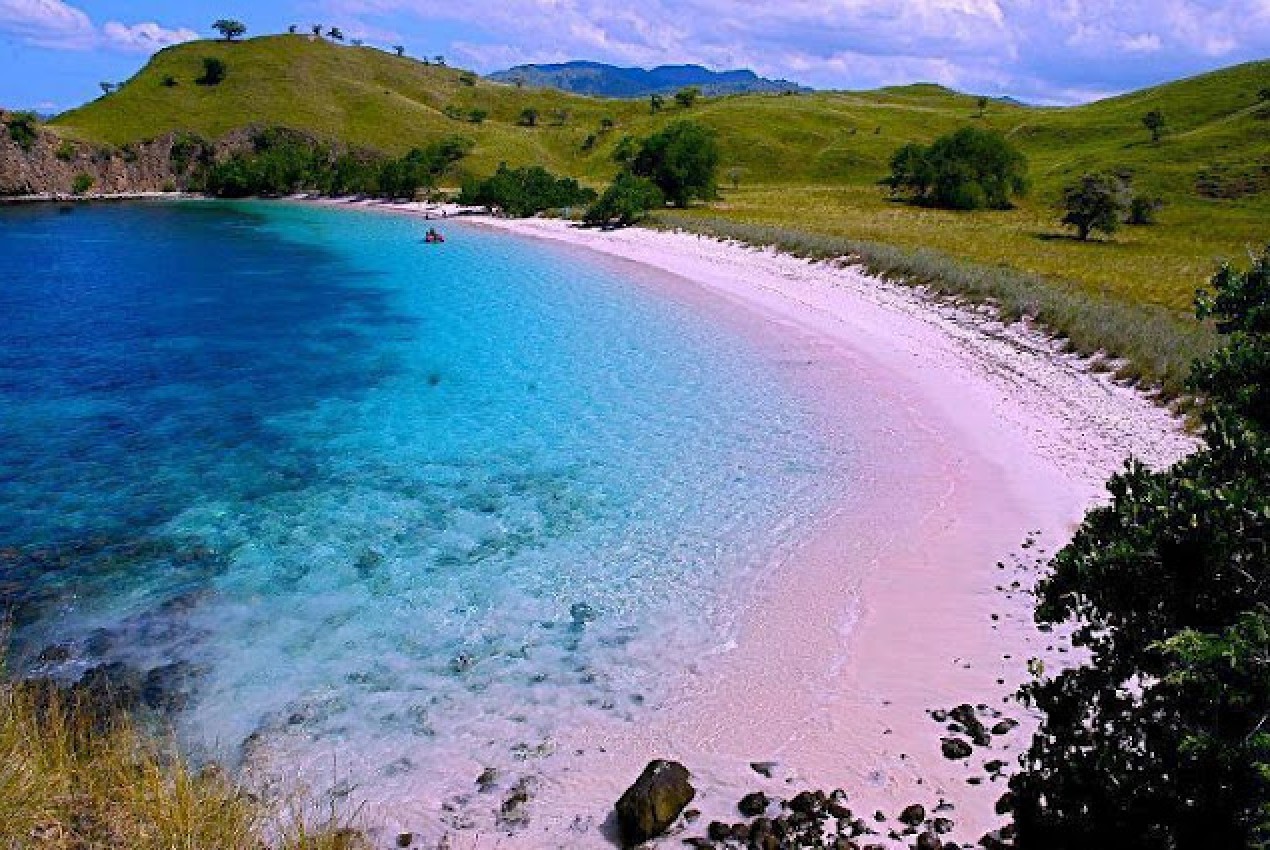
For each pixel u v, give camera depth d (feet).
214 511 59.36
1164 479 24.85
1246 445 24.30
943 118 513.04
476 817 31.45
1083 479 64.13
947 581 49.06
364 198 366.63
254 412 81.87
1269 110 346.13
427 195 352.69
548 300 139.13
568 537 55.47
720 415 80.28
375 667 41.27
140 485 63.93
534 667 41.42
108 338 113.29
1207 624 22.86
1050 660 40.63
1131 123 415.64
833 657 42.04
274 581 49.60
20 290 149.59
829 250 163.22
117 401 85.10
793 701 38.55
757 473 66.18
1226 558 21.90
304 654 42.27
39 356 103.04
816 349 104.53
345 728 36.68
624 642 43.60
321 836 28.45
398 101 488.85
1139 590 23.65
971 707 37.19
